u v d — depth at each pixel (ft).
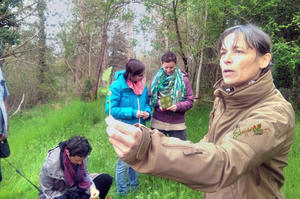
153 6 22.61
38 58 40.57
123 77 9.27
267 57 3.25
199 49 23.24
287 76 27.99
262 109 2.99
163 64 10.73
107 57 76.38
